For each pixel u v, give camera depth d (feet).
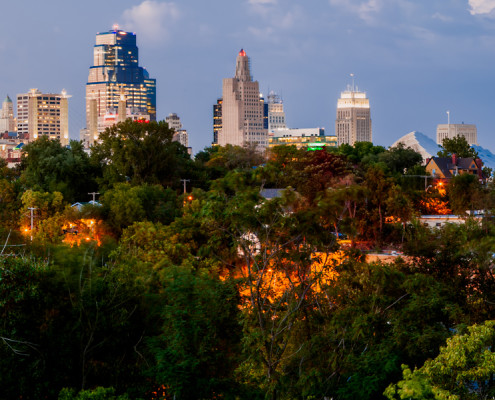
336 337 213.66
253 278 223.30
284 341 206.49
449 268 262.26
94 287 228.02
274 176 217.15
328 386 201.36
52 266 227.40
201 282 219.20
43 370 205.77
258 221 208.13
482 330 168.55
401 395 150.82
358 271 237.86
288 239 212.84
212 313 213.25
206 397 194.59
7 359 200.34
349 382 198.90
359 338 215.72
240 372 209.05
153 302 241.76
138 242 482.28
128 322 224.94
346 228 212.64
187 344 199.31
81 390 194.18
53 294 220.43
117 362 224.53
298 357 212.84
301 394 199.93
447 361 164.76
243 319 206.59
